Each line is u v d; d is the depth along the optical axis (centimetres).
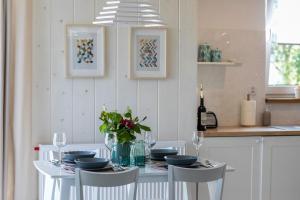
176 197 423
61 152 358
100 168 310
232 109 492
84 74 412
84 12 411
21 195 399
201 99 456
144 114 428
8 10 390
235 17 490
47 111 409
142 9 349
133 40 421
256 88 499
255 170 441
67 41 408
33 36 403
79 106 414
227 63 456
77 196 287
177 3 430
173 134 434
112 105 421
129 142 331
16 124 396
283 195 449
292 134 448
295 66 523
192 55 435
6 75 392
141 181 311
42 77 406
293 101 506
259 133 439
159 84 430
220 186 310
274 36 513
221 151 433
